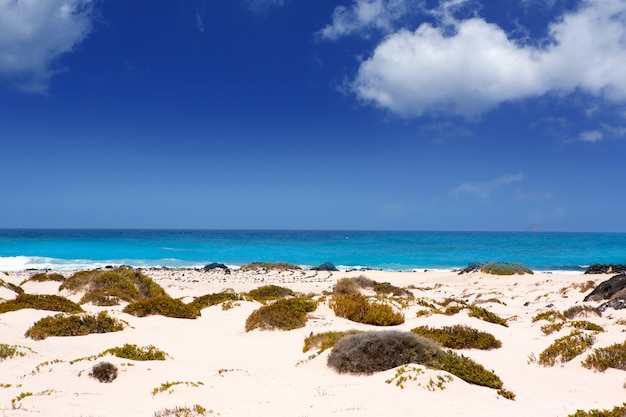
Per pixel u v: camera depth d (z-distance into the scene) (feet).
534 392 34.09
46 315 61.31
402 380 32.19
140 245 288.30
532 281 119.85
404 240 396.78
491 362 42.80
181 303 67.77
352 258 220.02
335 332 47.80
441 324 58.34
